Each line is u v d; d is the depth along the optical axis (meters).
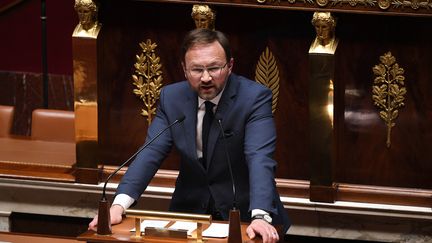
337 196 11.66
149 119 12.15
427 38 11.30
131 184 8.90
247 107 8.97
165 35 11.97
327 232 11.69
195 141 9.09
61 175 12.21
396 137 11.58
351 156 11.72
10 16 17.11
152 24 11.95
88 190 12.15
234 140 9.02
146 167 9.02
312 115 11.38
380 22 11.35
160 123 9.24
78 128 12.02
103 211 8.05
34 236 9.04
